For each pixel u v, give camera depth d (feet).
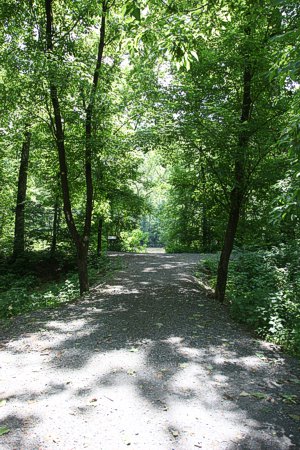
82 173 40.04
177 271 41.93
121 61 33.47
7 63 26.50
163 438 10.48
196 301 27.25
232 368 15.62
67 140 31.53
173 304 26.16
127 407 12.15
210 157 26.94
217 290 28.40
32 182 68.69
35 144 38.47
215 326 21.43
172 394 13.10
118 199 52.11
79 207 53.16
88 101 29.07
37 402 12.48
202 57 24.75
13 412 11.84
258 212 33.47
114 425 11.09
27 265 48.49
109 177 42.14
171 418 11.53
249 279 32.32
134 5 10.51
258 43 22.50
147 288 31.91
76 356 16.63
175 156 29.86
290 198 13.04
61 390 13.35
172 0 14.74
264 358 16.85
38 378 14.39
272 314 21.01
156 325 21.26
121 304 26.30
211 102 24.07
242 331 20.94
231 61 23.94
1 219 61.82
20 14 29.37
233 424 11.30
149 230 176.86
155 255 61.00
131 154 41.37
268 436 10.73
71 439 10.41
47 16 29.07
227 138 24.13
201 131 23.85
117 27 29.66
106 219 52.47
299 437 10.74
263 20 21.30
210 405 12.41
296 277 27.50
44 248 54.54
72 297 30.60
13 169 60.44
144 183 60.39
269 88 24.17
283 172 25.07
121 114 33.65
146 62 23.71
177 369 15.26
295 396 13.24
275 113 24.52
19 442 10.26
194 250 79.92
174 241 87.15
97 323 21.75
